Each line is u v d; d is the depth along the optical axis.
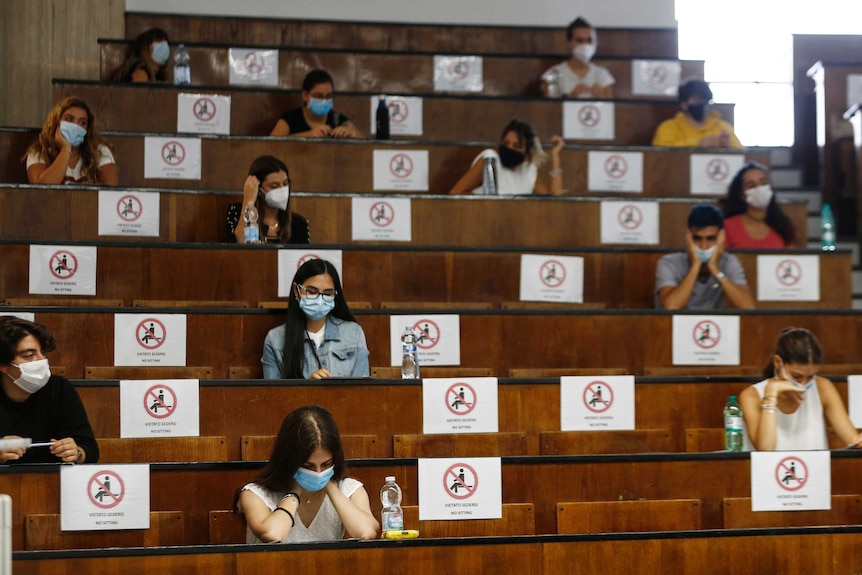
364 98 13.98
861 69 15.72
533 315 10.20
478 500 7.86
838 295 11.70
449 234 11.84
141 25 15.40
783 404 9.02
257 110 13.48
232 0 15.76
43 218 11.10
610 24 16.44
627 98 15.07
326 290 9.24
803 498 8.23
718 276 11.08
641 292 11.44
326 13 15.95
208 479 7.84
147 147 12.41
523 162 12.70
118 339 9.52
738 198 12.49
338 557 7.00
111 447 8.42
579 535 7.31
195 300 10.37
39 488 7.46
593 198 12.16
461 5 16.17
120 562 6.81
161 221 11.28
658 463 8.28
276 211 11.05
